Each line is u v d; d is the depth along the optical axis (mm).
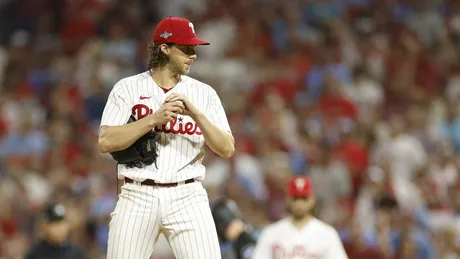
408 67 62906
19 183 49656
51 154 54062
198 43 20188
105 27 67500
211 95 20891
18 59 65875
